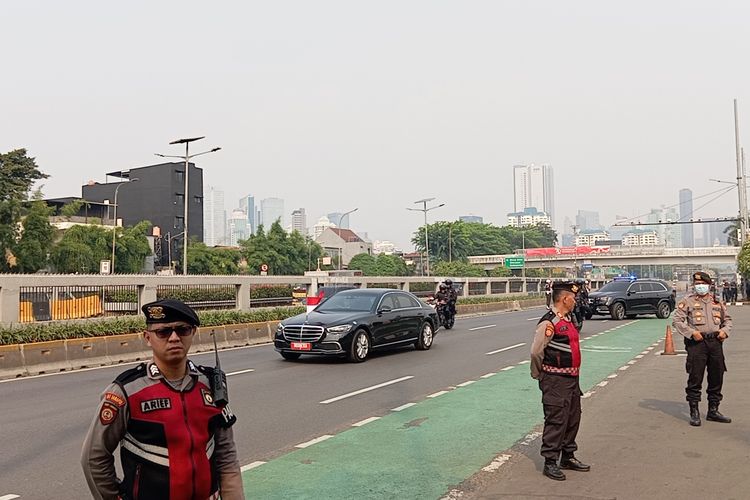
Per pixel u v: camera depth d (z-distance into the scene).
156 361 3.03
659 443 7.88
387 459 7.29
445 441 8.09
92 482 2.95
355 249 140.00
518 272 113.19
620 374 13.82
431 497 6.02
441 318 25.89
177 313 3.00
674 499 5.87
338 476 6.64
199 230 88.00
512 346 19.45
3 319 17.38
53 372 14.95
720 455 7.29
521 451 7.62
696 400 8.85
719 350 8.82
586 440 8.08
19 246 51.56
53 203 78.50
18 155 57.59
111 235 62.59
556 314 6.70
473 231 129.25
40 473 6.87
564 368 6.60
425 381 12.86
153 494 2.88
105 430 2.90
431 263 123.25
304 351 15.23
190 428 2.96
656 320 31.03
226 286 25.89
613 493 6.06
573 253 101.75
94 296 20.16
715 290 9.02
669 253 94.50
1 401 11.09
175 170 85.25
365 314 16.12
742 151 54.78
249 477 6.61
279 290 30.08
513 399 10.89
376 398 11.04
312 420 9.32
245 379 13.14
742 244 53.88
